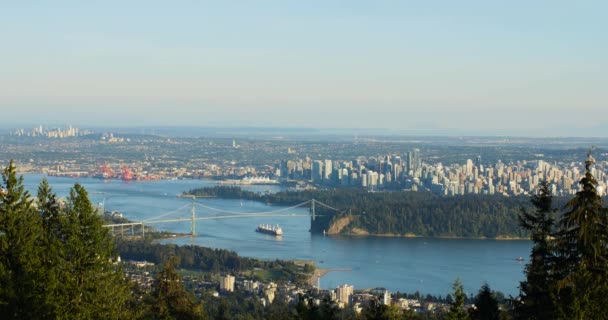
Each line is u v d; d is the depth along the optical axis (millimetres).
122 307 51219
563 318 39031
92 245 47250
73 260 46750
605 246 41062
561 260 42812
